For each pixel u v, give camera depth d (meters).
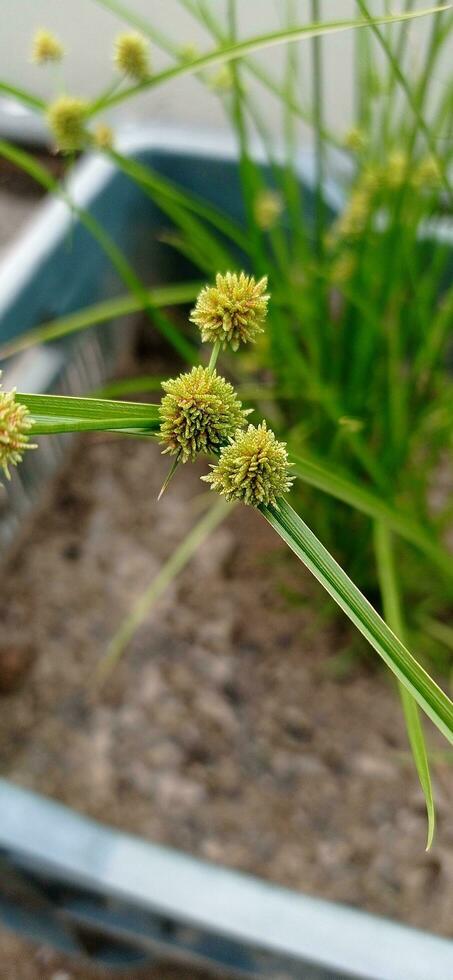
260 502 0.11
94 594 0.29
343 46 0.37
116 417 0.11
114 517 0.31
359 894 0.23
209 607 0.29
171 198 0.20
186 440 0.11
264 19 0.37
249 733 0.26
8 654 0.28
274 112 0.40
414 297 0.23
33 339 0.21
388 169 0.20
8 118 0.44
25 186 0.47
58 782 0.25
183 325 0.35
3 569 0.30
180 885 0.18
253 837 0.24
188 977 0.25
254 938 0.17
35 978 0.26
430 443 0.26
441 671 0.27
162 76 0.16
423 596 0.28
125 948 0.23
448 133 0.20
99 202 0.29
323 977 0.19
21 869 0.20
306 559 0.12
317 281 0.23
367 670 0.27
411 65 0.23
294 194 0.23
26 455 0.30
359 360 0.23
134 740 0.26
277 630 0.28
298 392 0.25
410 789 0.25
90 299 0.31
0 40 0.44
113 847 0.19
